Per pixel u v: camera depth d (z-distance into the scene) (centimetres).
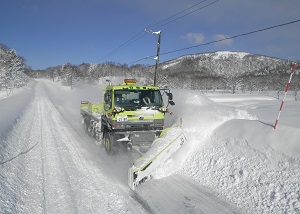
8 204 447
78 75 9094
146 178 607
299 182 480
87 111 1232
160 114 777
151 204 492
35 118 1608
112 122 746
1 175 556
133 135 748
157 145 630
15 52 6650
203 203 498
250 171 565
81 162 742
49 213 444
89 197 514
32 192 523
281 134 592
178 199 515
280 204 456
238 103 3731
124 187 573
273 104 3184
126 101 764
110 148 774
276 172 529
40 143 953
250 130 664
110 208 472
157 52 2003
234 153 645
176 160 698
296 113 1764
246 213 457
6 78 5116
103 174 647
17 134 1035
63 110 2156
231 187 549
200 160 688
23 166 667
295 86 8000
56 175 627
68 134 1159
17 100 2628
